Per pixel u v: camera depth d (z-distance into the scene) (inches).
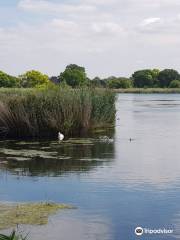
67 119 1058.7
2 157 756.6
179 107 2448.3
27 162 714.2
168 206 479.8
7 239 280.5
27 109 1054.4
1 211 457.1
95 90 1278.3
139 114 1895.9
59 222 427.8
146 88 5905.5
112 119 1322.6
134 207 475.5
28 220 430.9
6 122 1053.8
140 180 595.8
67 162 716.7
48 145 901.2
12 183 577.3
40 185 566.6
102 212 458.6
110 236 398.3
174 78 5984.3
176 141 996.6
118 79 5364.2
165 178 609.6
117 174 630.5
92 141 970.1
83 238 392.5
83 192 533.3
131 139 1021.8
